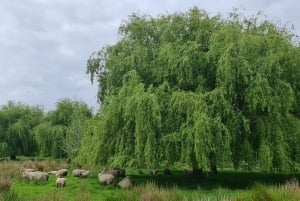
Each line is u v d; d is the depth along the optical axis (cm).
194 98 2202
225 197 1410
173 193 1551
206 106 2183
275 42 2372
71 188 2270
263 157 2170
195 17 2611
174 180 2658
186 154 2148
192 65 2366
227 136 2145
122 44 2748
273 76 2283
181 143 2183
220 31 2402
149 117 2186
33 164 3603
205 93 2248
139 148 2198
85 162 2697
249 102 2242
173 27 2595
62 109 5469
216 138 2156
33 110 6025
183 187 2288
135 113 2208
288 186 1407
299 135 2289
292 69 2412
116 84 2625
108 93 2727
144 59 2511
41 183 2470
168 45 2408
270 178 2739
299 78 2462
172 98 2239
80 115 4891
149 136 2181
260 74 2223
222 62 2238
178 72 2347
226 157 2152
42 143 5106
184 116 2247
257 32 2588
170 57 2353
